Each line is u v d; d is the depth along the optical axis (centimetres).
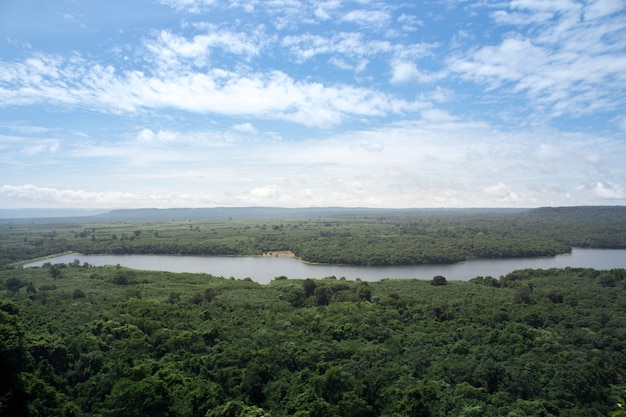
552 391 7025
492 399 6694
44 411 5728
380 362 8006
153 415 5625
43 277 18250
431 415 6059
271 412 6147
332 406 6159
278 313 11969
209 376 7256
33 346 7006
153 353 8281
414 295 14888
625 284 15700
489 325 10962
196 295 13900
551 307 12462
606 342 9425
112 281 17250
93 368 7319
